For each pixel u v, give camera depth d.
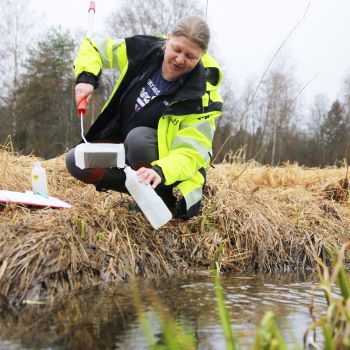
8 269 2.49
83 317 2.20
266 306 2.50
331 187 5.61
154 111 3.19
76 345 1.87
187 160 3.02
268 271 3.64
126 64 3.30
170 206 3.42
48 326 2.08
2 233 2.67
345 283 1.90
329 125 44.50
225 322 1.67
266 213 4.15
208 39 3.01
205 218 3.71
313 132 46.31
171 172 2.91
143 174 2.84
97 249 2.96
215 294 2.70
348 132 42.94
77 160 2.93
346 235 4.29
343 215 4.80
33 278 2.52
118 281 2.89
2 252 2.56
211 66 3.23
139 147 3.14
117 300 2.49
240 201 4.20
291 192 5.20
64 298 2.50
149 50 3.24
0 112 27.44
